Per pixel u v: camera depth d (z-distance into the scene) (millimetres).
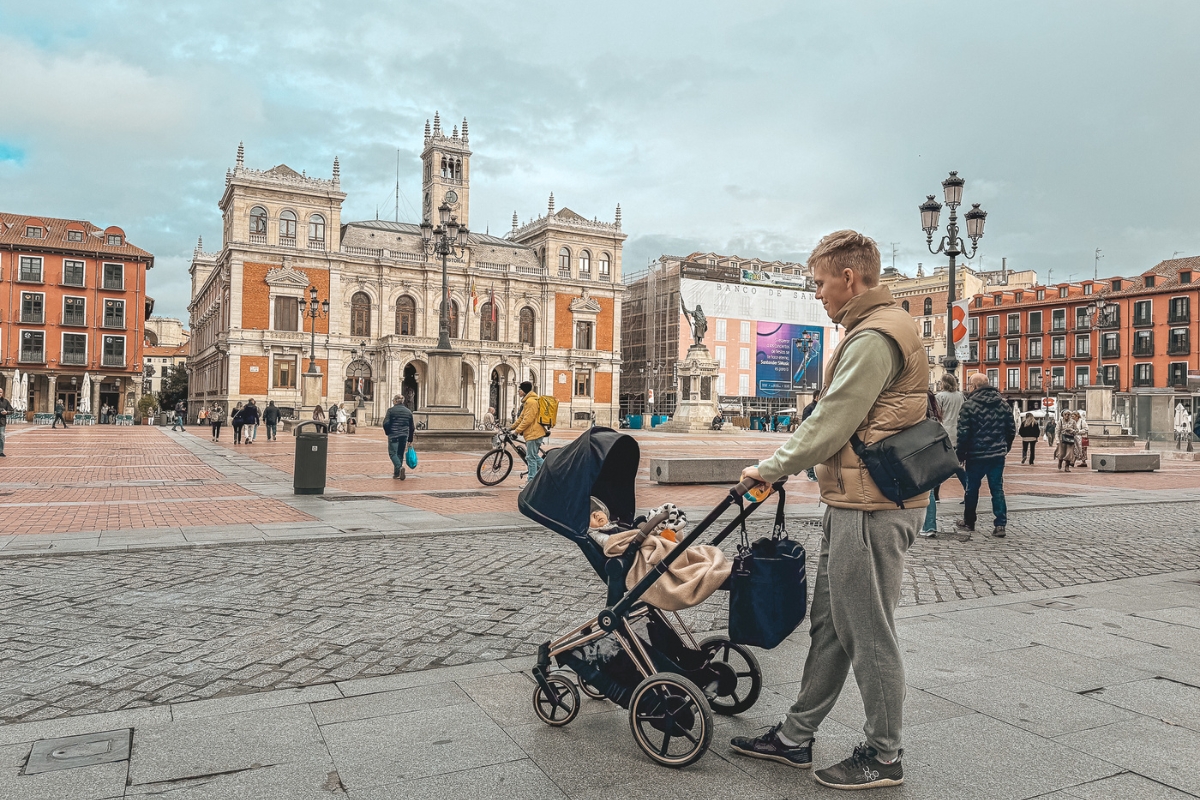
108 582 5746
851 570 2670
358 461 18438
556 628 4715
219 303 59031
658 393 72750
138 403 59719
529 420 12805
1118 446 28453
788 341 74875
